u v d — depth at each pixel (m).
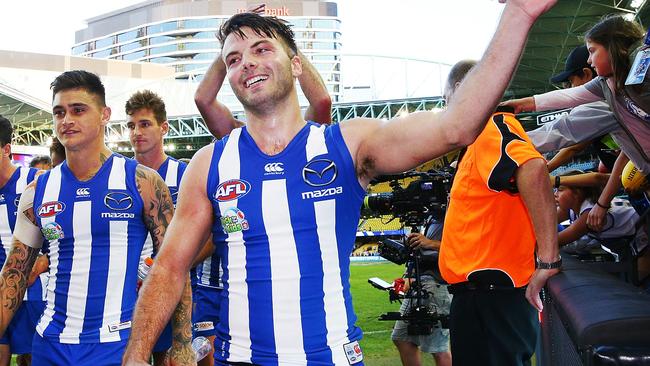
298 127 1.39
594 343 0.85
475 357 2.07
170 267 1.39
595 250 3.34
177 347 2.01
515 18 1.13
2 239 3.24
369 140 1.31
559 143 2.39
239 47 1.37
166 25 128.00
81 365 2.14
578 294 1.18
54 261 2.26
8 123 3.25
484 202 2.04
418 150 1.23
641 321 0.84
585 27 18.70
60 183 2.25
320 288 1.30
